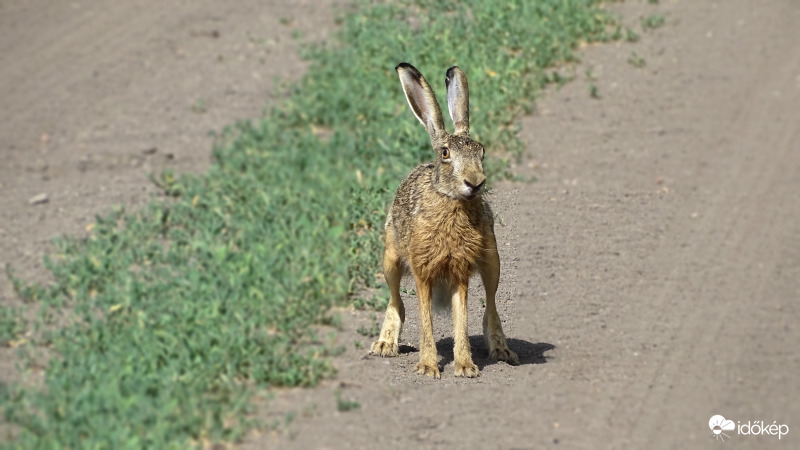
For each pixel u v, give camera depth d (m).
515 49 19.52
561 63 19.52
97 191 15.16
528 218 13.96
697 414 8.99
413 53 18.80
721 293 11.93
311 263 12.23
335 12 22.69
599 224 13.91
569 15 20.84
